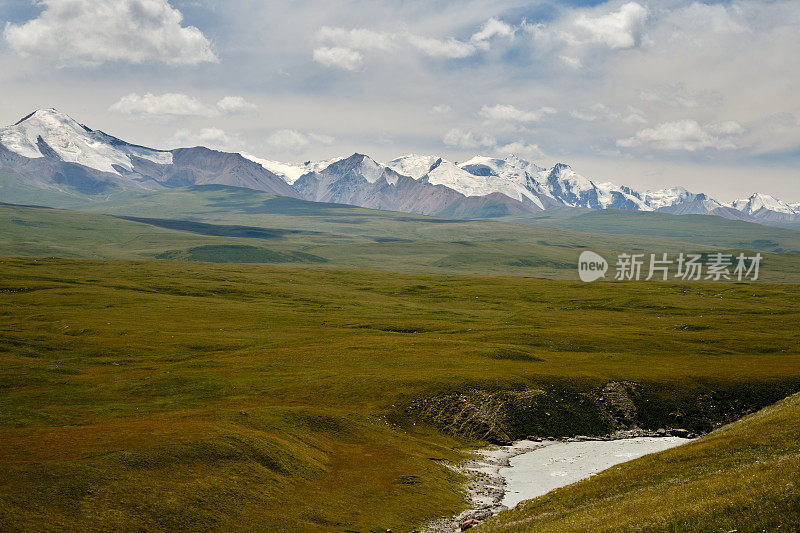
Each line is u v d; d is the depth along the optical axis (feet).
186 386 352.90
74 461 190.80
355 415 305.32
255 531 175.83
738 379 373.81
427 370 382.22
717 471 168.96
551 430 332.39
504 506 221.05
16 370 383.65
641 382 370.94
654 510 140.87
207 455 212.23
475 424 327.88
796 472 137.80
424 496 220.64
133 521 165.07
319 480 225.56
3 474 176.96
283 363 411.75
